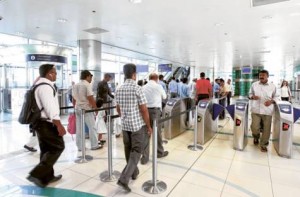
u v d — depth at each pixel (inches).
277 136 153.6
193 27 228.4
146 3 161.8
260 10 175.0
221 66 736.3
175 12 181.0
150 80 135.5
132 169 95.1
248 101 174.6
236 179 111.3
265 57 479.8
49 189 99.0
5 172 117.1
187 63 645.3
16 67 356.8
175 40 298.4
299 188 102.2
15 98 339.9
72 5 166.2
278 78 933.2
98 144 160.4
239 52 403.9
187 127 232.4
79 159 135.5
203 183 106.6
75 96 151.6
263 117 156.8
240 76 871.1
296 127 236.8
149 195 94.4
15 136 194.9
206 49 374.0
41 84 93.9
